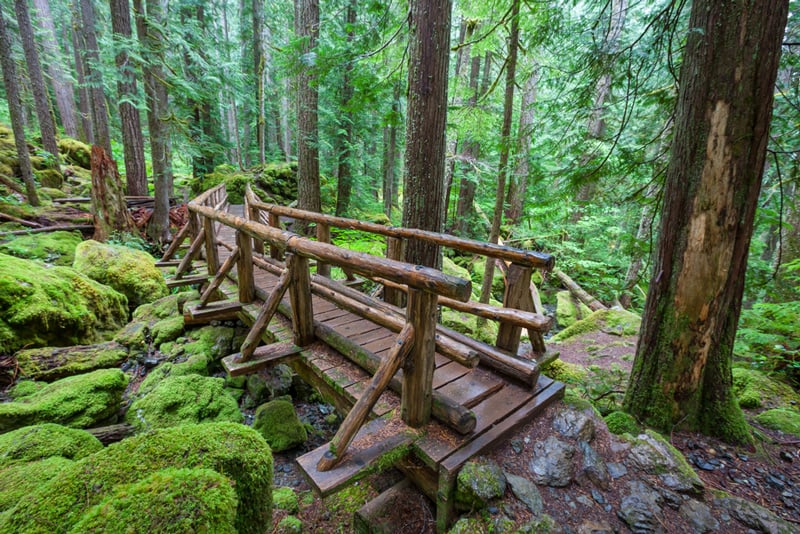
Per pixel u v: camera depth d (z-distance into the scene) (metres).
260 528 1.55
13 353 3.50
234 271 5.15
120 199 7.56
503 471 2.03
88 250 5.58
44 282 4.00
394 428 2.14
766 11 2.02
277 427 3.40
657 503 1.94
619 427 2.56
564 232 9.48
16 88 7.12
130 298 5.45
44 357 3.53
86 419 2.89
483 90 10.56
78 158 12.41
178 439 1.52
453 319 6.27
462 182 11.35
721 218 2.26
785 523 1.80
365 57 4.48
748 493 2.05
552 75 4.00
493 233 5.57
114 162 7.46
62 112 16.14
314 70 4.67
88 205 8.41
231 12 20.75
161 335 4.43
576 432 2.30
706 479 2.15
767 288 3.93
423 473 2.18
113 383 3.16
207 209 4.84
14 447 2.11
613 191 4.29
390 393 2.49
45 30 14.54
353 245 8.54
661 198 3.35
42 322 3.73
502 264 9.47
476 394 2.43
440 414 2.14
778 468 2.23
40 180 9.06
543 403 2.47
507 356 2.66
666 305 2.50
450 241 3.04
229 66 11.74
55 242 6.24
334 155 10.71
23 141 7.34
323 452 1.92
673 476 2.07
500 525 1.78
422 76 3.86
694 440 2.45
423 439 2.07
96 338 4.36
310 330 3.13
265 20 16.70
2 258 4.11
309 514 2.45
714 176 2.23
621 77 3.32
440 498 1.97
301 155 8.77
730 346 2.47
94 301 4.49
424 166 4.04
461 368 2.78
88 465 1.37
